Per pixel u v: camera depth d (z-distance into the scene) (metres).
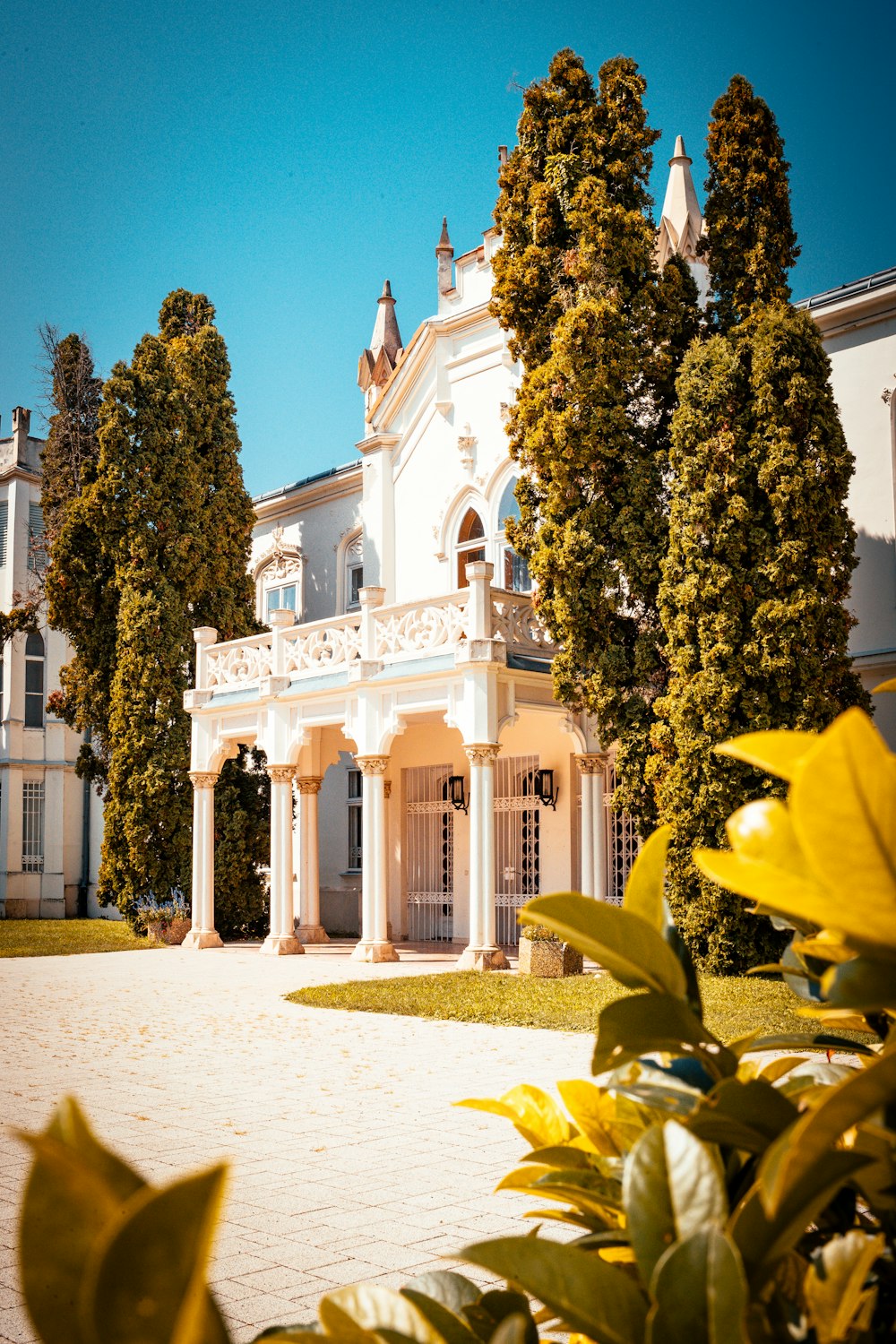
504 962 17.81
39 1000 15.29
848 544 15.80
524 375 17.78
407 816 25.70
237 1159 7.00
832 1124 1.16
